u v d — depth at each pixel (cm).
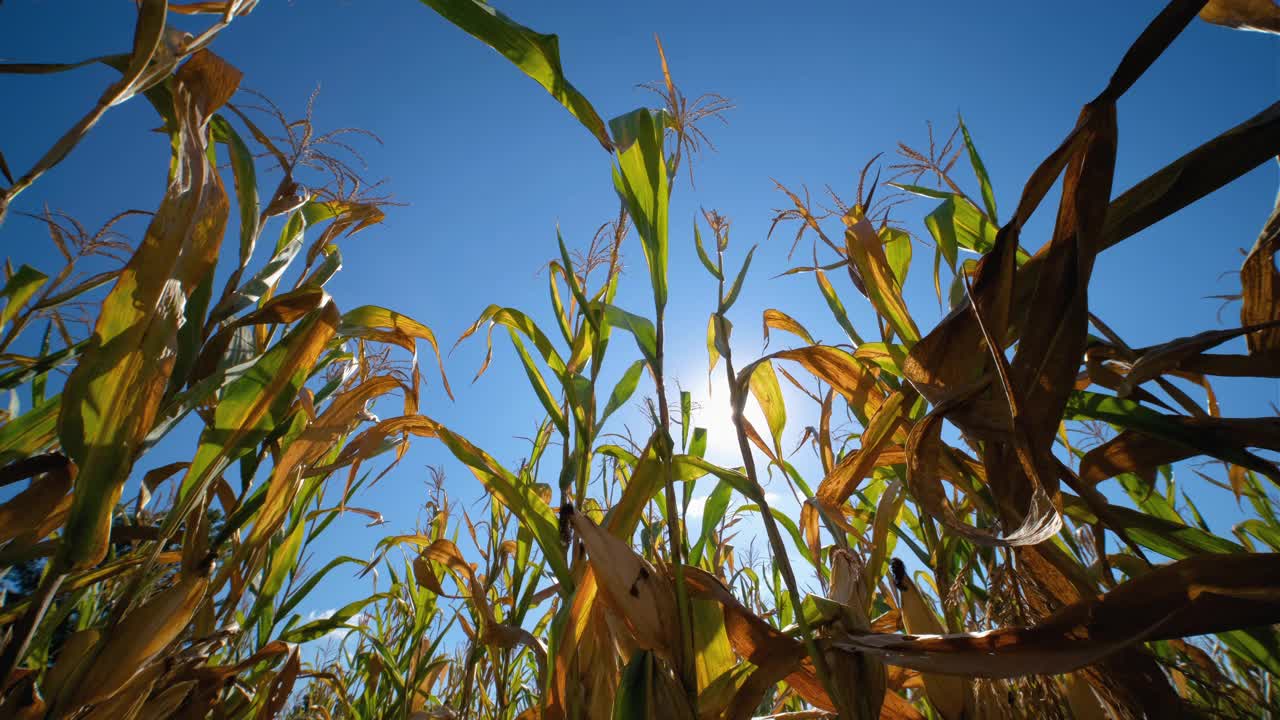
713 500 198
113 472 111
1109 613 99
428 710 220
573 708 135
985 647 107
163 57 107
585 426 169
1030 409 107
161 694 135
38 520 122
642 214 152
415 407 184
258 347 164
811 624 132
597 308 190
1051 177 107
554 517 164
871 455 148
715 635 144
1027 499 122
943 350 125
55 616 137
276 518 149
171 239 117
